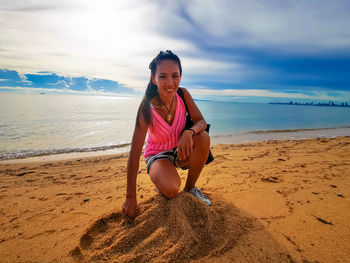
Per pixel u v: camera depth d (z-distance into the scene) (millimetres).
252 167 3451
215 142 7898
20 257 1374
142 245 1321
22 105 30953
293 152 4758
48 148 6668
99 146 7039
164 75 1583
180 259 1248
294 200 2080
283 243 1396
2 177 3449
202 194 2006
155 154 1947
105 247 1384
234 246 1360
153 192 2404
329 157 4117
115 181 3059
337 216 1754
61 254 1386
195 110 1949
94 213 1985
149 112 1670
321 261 1229
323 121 20109
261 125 14742
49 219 1896
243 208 1895
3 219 1918
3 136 8422
